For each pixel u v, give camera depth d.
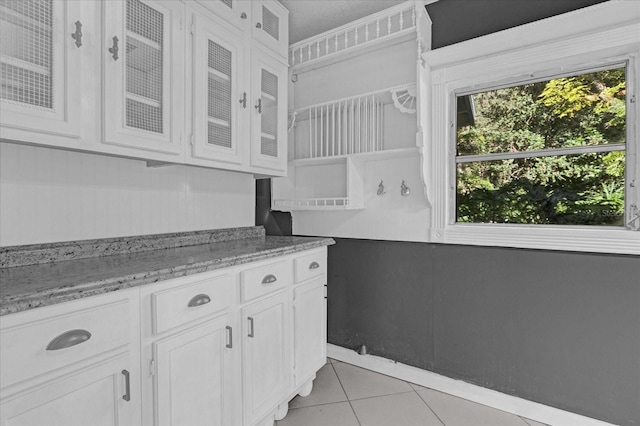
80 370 0.88
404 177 2.20
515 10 1.83
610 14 1.51
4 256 1.16
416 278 2.16
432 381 2.08
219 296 1.30
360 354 2.37
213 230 1.98
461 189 2.04
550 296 1.74
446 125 2.02
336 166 2.48
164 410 1.08
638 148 1.54
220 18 1.62
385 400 1.94
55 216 1.32
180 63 1.43
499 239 1.87
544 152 1.80
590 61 1.66
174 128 1.41
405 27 2.13
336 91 2.45
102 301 0.93
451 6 2.03
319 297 2.00
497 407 1.87
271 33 1.99
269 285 1.57
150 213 1.66
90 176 1.43
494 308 1.90
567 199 1.75
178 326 1.14
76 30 1.08
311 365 1.91
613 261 1.59
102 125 1.16
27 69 0.99
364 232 2.37
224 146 1.66
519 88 1.86
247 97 1.79
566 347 1.71
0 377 0.73
